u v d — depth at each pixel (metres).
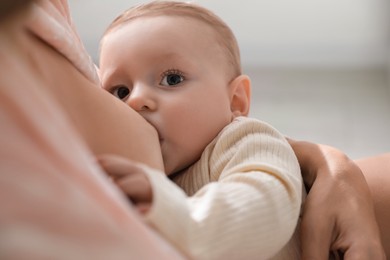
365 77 3.60
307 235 0.89
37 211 0.42
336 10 3.65
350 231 0.88
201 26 1.08
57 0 0.79
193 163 0.99
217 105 1.02
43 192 0.43
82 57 0.75
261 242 0.70
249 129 0.96
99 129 0.73
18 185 0.42
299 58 3.75
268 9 3.70
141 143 0.79
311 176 1.01
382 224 1.02
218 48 1.09
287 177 0.81
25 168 0.42
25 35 0.64
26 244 0.40
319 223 0.89
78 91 0.71
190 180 0.96
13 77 0.45
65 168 0.45
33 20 0.64
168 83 1.01
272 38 3.77
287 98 3.35
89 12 3.67
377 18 3.61
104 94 0.77
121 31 1.06
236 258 0.67
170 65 1.01
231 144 0.94
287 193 0.80
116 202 0.48
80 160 0.47
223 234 0.65
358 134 2.92
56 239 0.42
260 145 0.90
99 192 0.47
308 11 3.68
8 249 0.39
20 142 0.43
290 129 2.97
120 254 0.45
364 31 3.67
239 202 0.71
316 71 3.69
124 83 1.03
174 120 0.97
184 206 0.62
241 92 1.15
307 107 3.23
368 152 2.75
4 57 0.46
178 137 0.97
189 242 0.61
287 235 0.77
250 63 3.78
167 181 0.64
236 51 1.16
